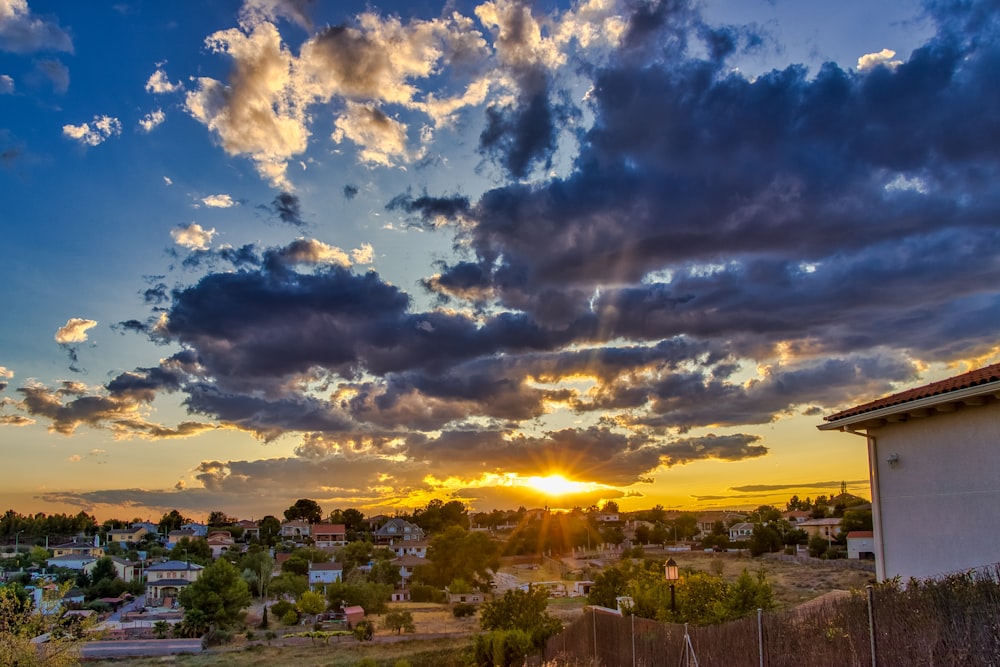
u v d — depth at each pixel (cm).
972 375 1262
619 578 4394
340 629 6306
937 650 887
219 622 6062
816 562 6500
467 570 9181
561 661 2311
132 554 12438
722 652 1361
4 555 11188
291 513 18925
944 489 1323
